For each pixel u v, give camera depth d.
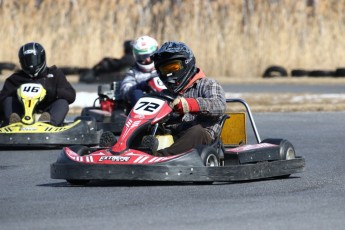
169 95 26.42
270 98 64.38
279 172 26.34
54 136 35.97
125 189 23.77
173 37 92.44
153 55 26.39
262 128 45.78
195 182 25.09
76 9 93.25
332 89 76.06
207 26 91.94
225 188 23.88
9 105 37.50
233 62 91.19
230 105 58.97
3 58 91.06
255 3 92.75
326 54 93.56
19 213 19.89
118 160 24.11
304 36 93.50
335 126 46.66
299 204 21.02
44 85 38.09
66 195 22.81
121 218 19.06
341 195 22.72
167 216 19.28
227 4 92.31
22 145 38.16
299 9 93.69
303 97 65.00
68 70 88.69
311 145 37.72
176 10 93.25
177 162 23.91
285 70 89.75
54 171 24.81
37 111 38.22
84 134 36.66
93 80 81.38
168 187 24.06
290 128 45.66
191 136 24.98
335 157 33.25
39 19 92.75
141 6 95.38
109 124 44.47
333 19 94.69
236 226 18.09
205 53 91.38
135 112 25.53
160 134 26.14
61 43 92.12
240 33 92.00
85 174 24.14
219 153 26.55
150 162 23.89
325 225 18.23
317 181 25.91
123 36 93.62
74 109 55.84
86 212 19.92
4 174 28.20
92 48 92.06
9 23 91.75
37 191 23.77
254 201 21.45
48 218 19.16
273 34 92.44
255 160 25.91
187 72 26.58
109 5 94.12
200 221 18.67
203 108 25.92
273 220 18.80
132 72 43.03
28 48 37.97
